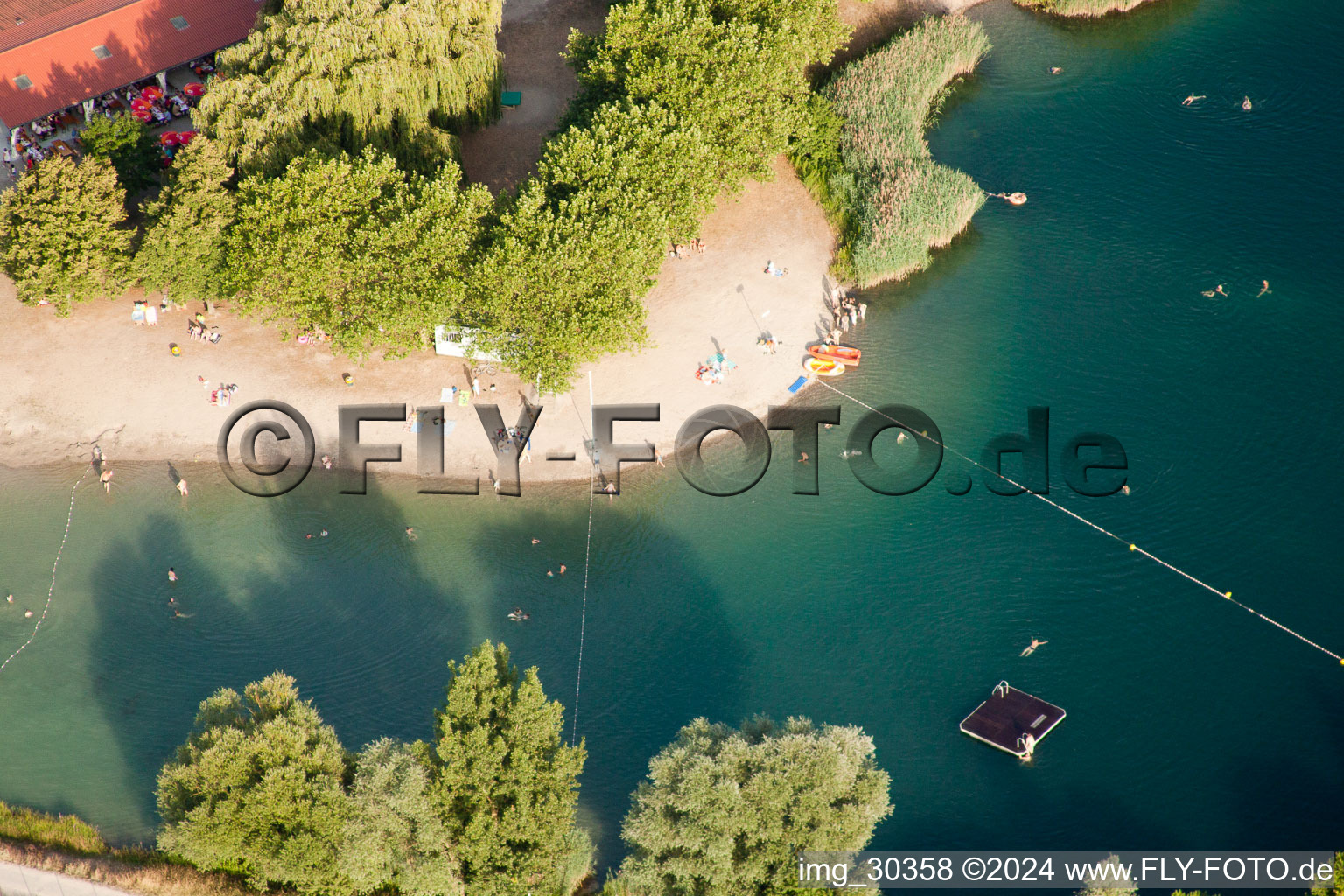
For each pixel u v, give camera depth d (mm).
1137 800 59656
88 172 81000
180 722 65062
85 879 56656
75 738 64312
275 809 52594
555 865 54125
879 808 53656
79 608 70812
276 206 75938
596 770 62625
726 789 52406
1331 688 63812
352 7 85875
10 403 81438
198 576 72438
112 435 79938
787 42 88062
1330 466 75250
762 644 68062
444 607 70750
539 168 81562
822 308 87938
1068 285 88312
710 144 83625
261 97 83500
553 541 74312
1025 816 59312
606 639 68812
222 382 82875
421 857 52781
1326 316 84312
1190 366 82062
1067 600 68875
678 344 85562
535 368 76250
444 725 53344
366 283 75812
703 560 72750
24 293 80562
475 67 90438
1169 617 67625
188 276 81500
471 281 75625
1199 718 62781
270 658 68125
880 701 64688
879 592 70312
